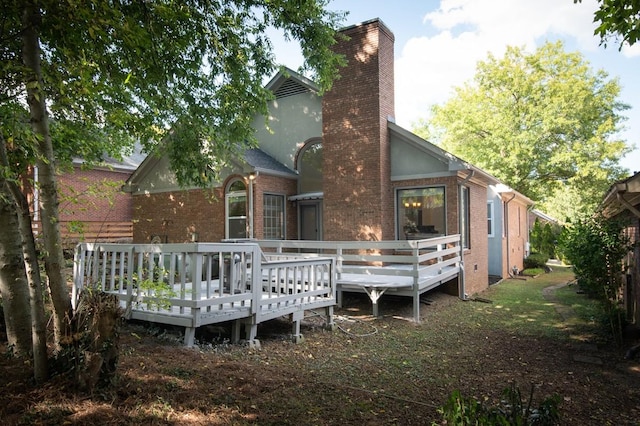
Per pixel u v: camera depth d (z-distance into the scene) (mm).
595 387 5113
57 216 3836
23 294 4332
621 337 7098
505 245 18141
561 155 24047
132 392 3555
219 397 3693
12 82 4793
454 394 2945
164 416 3213
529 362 6141
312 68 8922
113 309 3580
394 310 9672
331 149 12109
